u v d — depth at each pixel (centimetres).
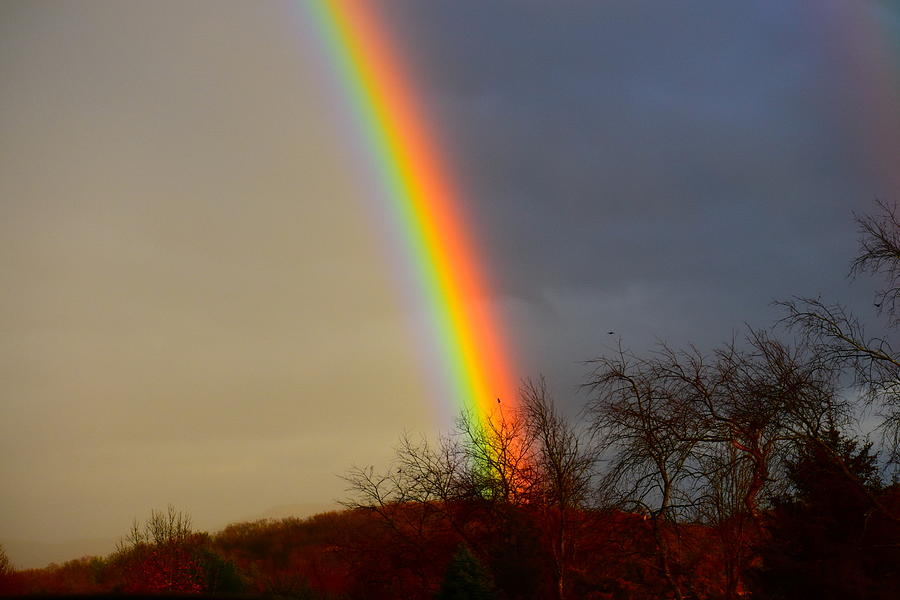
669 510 2402
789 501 2325
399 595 2862
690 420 2359
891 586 2069
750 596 2369
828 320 2233
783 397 2241
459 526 2889
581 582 2592
